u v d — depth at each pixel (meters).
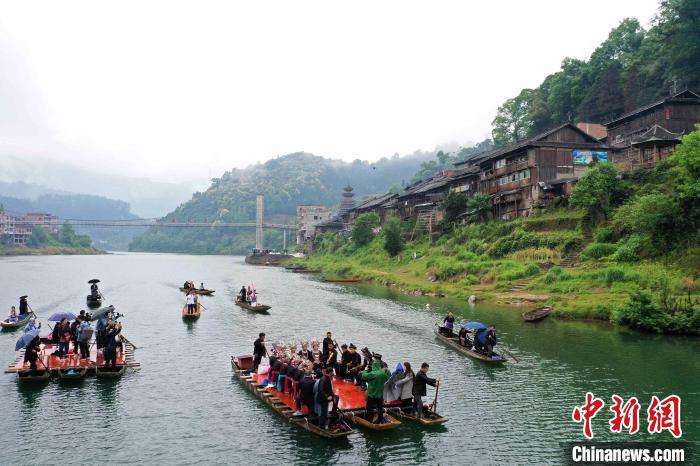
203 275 92.44
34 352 22.39
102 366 23.44
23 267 111.19
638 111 68.38
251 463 15.12
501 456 15.48
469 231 71.94
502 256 59.12
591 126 82.75
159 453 15.75
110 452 15.81
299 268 106.19
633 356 26.47
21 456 15.49
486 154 91.88
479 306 43.62
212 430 17.47
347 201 189.38
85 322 24.47
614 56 99.81
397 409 18.77
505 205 70.88
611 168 54.75
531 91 115.50
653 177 53.59
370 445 16.25
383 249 92.31
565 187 61.81
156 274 94.31
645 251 43.94
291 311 44.16
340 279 73.94
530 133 111.56
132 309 46.00
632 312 33.16
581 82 98.38
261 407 19.67
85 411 19.16
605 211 53.00
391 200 122.00
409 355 27.58
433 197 96.81
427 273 63.62
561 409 19.30
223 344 30.86
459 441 16.52
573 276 44.91
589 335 31.47
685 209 42.69
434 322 37.53
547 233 57.75
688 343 29.23
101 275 89.38
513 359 26.16
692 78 75.69
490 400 20.30
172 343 31.11
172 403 20.09
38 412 19.00
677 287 36.00
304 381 17.45
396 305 46.59
